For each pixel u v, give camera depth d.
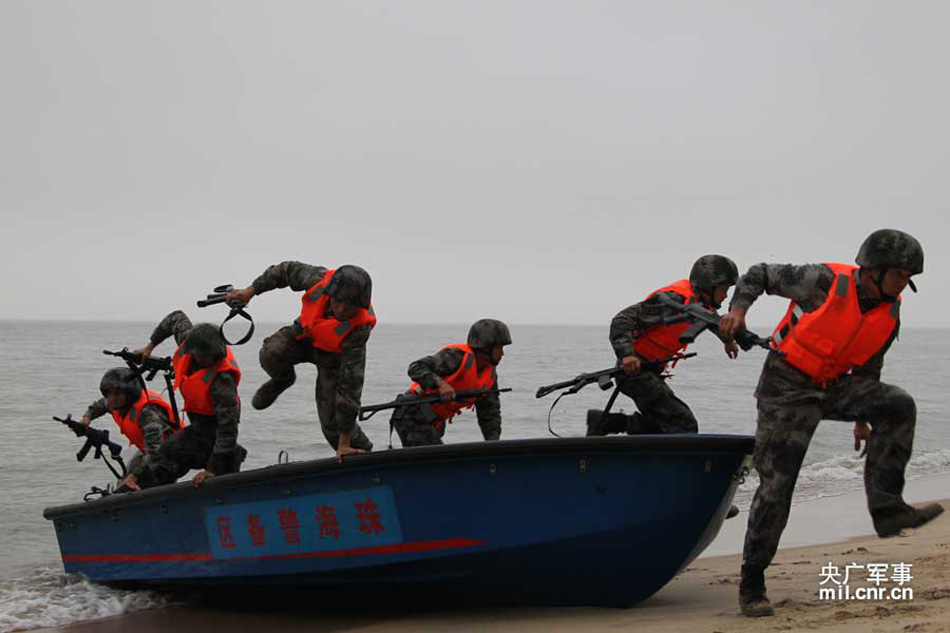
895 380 38.91
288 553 6.58
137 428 8.16
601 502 5.79
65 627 6.93
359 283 6.18
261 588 6.98
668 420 6.88
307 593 6.83
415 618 6.54
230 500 6.82
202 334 6.94
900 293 5.20
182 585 7.39
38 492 12.98
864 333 5.15
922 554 7.72
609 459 5.74
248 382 31.50
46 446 16.52
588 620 5.93
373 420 20.11
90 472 14.34
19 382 29.95
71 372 35.28
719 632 5.04
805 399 5.28
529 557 5.98
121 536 7.71
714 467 5.70
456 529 6.01
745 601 5.45
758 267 5.35
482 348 7.46
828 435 18.22
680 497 5.72
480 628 5.95
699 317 5.69
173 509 7.22
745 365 49.91
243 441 17.28
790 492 5.36
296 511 6.48
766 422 5.35
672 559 5.91
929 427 21.70
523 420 20.77
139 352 7.99
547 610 6.36
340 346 6.36
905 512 5.21
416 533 6.09
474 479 5.93
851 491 12.57
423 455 5.93
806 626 4.98
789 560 7.80
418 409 7.48
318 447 16.75
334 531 6.35
